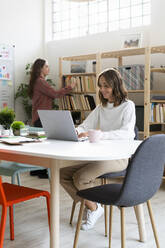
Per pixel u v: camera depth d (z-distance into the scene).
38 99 4.47
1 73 5.23
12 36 5.36
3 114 2.68
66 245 2.21
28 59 5.62
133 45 4.36
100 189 1.91
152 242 2.28
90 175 2.22
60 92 4.47
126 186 1.63
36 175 4.39
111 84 2.46
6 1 5.24
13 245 2.22
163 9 4.16
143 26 4.50
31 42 5.64
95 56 4.59
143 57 4.52
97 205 2.50
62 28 5.82
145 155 1.64
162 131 4.23
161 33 4.21
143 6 4.71
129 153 1.69
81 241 2.28
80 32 5.56
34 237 2.36
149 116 3.84
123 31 4.73
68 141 2.24
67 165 1.84
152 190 1.78
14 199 1.92
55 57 5.71
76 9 5.59
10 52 5.34
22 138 2.42
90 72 5.07
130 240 2.30
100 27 5.27
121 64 4.61
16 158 1.92
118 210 2.97
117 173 2.37
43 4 5.80
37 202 3.19
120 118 2.48
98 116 2.67
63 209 2.96
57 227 1.81
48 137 2.43
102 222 2.66
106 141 2.22
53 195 1.79
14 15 5.36
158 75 4.33
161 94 4.29
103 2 5.21
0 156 2.00
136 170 1.63
